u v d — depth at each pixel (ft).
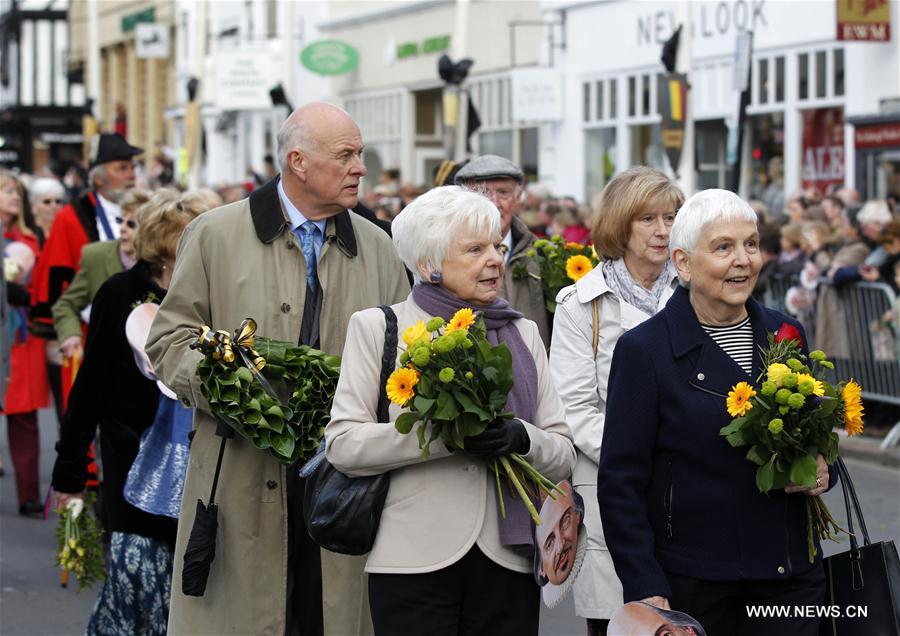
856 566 25.07
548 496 24.48
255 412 27.94
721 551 24.30
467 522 24.16
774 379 23.62
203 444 29.32
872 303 66.54
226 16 209.26
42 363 57.98
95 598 45.93
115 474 34.91
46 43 308.40
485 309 25.11
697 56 110.83
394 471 24.47
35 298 54.65
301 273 29.86
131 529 34.12
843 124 96.84
